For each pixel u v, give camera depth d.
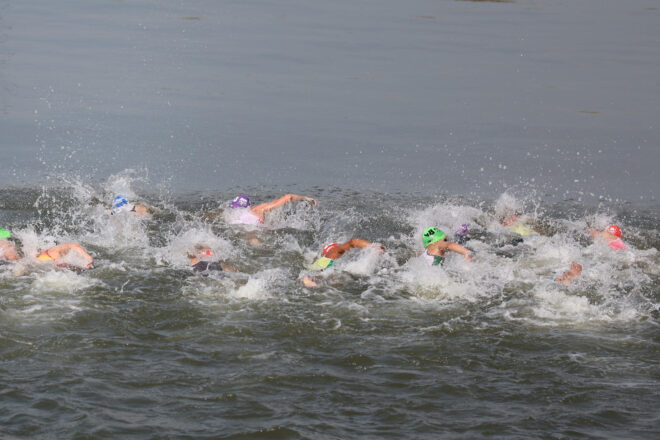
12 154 25.62
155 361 12.37
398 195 23.42
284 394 11.43
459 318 14.46
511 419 10.85
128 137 27.84
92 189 22.98
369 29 46.41
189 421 10.60
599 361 12.78
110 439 10.10
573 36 46.00
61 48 39.47
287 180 24.41
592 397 11.55
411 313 14.66
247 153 26.75
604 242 18.94
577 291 15.95
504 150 27.83
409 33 45.56
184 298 15.05
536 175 25.42
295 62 38.56
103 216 20.92
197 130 28.89
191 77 35.62
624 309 15.05
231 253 18.12
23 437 10.04
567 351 13.15
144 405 10.99
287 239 19.53
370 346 13.16
